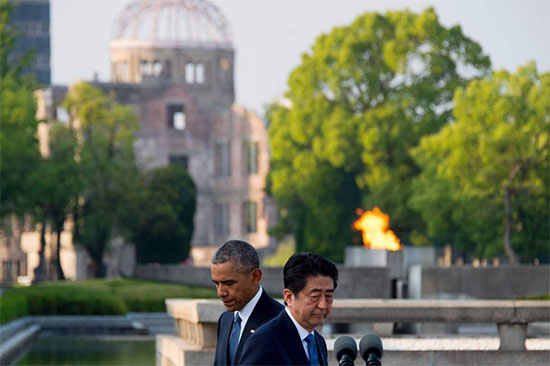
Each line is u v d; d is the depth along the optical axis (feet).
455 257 552.82
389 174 483.51
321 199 517.96
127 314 307.99
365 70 495.82
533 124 391.45
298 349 48.26
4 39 480.23
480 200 406.82
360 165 506.48
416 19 494.18
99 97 534.78
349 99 506.48
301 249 542.98
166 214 510.17
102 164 510.58
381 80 504.84
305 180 519.19
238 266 55.06
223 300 55.62
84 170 497.05
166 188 520.42
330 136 493.36
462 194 411.95
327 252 523.29
